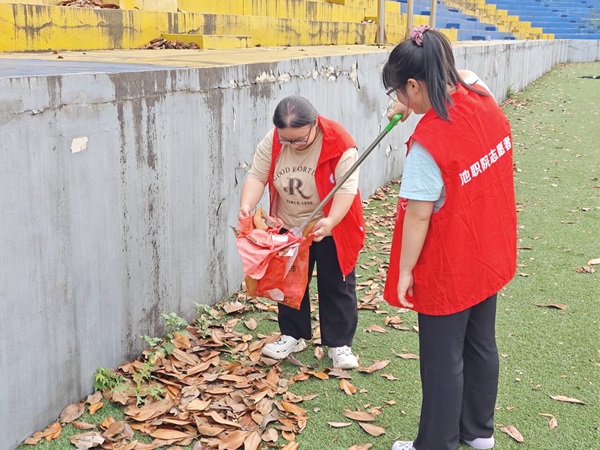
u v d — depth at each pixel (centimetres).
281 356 394
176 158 401
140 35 714
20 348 297
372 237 629
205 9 885
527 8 3036
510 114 1382
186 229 420
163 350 382
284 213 372
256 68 484
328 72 618
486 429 310
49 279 311
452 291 269
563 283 509
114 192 349
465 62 1134
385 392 362
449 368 279
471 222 264
